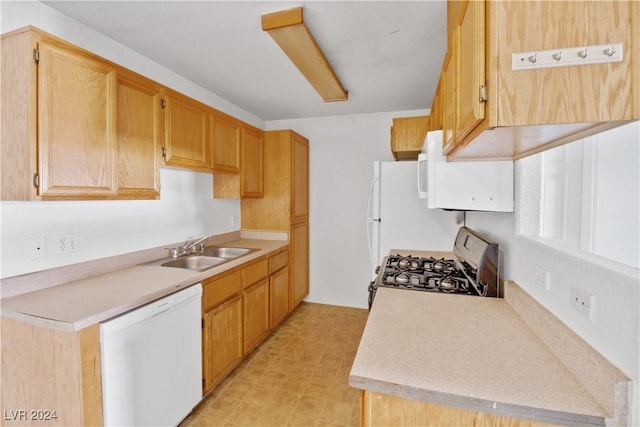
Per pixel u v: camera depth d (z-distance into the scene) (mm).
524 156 1314
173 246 2506
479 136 887
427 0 1576
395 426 843
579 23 689
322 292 3916
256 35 1919
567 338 905
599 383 749
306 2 1589
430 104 3303
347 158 3766
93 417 1302
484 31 773
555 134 847
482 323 1194
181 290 1779
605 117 684
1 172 1366
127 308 1441
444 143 1494
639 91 668
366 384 837
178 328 1732
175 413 1714
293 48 1918
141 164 1832
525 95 724
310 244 3924
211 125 2480
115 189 1639
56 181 1384
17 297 1488
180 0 1569
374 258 2750
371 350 987
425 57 2211
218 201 3104
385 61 2273
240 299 2428
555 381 828
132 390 1451
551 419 728
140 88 1823
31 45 1297
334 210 3836
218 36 1930
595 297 828
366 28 1831
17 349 1350
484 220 1987
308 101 3217
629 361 706
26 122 1309
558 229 1277
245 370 2432
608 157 1022
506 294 1430
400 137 2842
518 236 1372
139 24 1790
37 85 1317
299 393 2152
